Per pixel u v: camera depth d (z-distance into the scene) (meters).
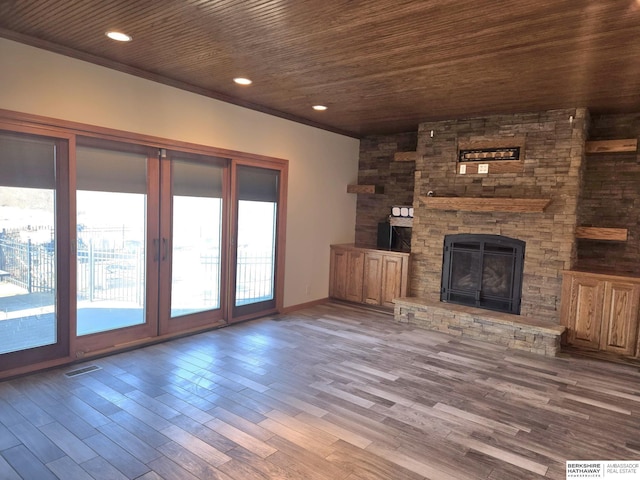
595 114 4.80
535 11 2.44
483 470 2.36
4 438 2.50
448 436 2.71
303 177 5.80
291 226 5.70
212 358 3.91
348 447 2.54
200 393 3.18
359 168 6.81
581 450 2.60
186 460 2.35
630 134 4.70
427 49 3.10
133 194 4.01
